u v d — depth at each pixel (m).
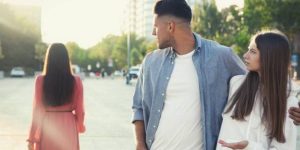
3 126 12.49
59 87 5.07
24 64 81.00
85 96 26.55
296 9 42.72
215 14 66.06
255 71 3.13
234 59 3.34
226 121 3.14
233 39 53.97
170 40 3.26
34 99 5.13
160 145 3.30
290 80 3.10
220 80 3.29
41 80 5.09
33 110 5.13
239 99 3.10
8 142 9.93
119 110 17.94
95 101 22.64
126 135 11.19
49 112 5.15
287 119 3.01
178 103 3.26
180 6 3.21
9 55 78.12
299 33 45.88
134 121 3.48
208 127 3.21
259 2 43.91
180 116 3.24
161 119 3.29
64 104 5.15
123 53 101.12
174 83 3.27
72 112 5.28
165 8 3.21
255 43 3.09
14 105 19.56
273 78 3.02
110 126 12.85
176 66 3.29
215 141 3.26
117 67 102.69
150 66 3.37
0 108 18.06
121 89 36.06
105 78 73.69
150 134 3.33
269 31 3.14
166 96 3.29
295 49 47.44
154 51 3.44
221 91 3.28
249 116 3.07
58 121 5.15
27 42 81.12
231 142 3.07
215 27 65.50
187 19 3.23
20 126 12.53
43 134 5.14
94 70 109.00
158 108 3.29
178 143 3.25
